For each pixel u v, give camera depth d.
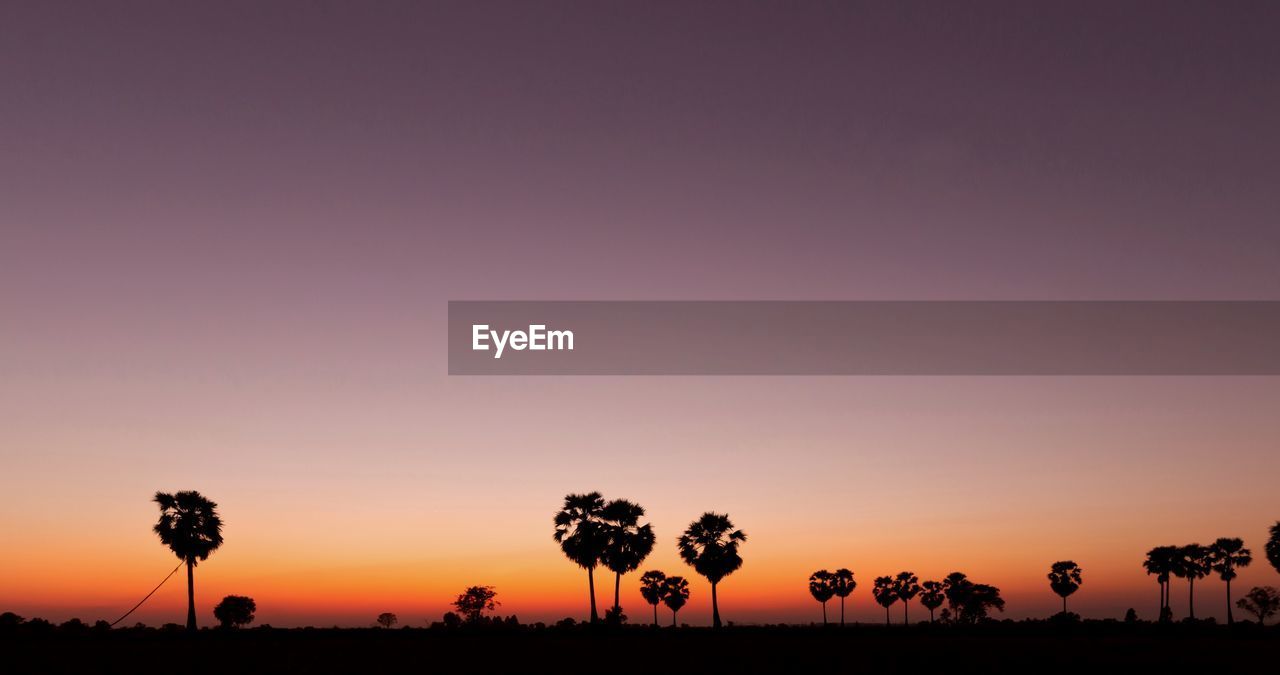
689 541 69.81
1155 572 94.81
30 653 42.84
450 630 63.81
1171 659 39.78
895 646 48.22
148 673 34.84
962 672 35.09
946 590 109.75
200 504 62.06
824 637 59.31
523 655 41.69
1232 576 90.25
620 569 67.19
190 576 61.53
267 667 36.47
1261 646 48.78
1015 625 80.69
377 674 34.31
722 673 34.53
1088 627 74.94
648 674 34.19
